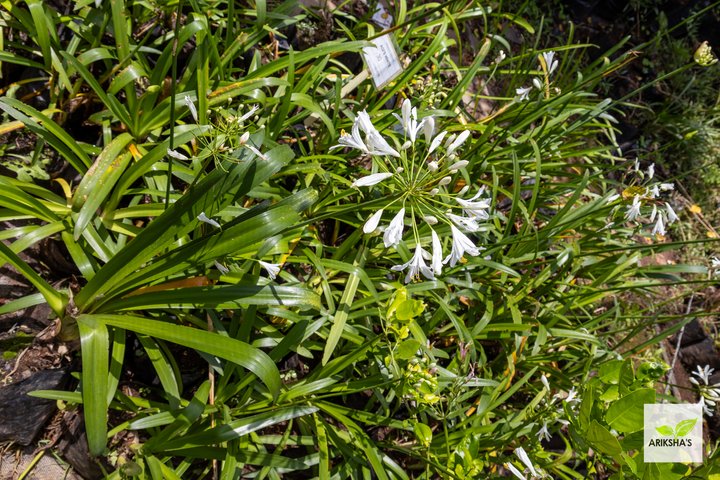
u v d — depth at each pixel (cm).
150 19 94
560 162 117
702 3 196
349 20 121
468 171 99
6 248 57
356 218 87
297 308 79
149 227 62
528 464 68
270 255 77
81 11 85
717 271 96
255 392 76
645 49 188
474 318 100
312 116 90
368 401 87
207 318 77
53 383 71
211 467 74
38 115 68
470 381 79
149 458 65
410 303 64
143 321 64
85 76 72
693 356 142
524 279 90
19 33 87
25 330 74
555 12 184
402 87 96
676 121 175
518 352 92
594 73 103
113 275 64
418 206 60
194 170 74
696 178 175
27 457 71
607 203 96
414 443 85
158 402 76
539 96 102
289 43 109
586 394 59
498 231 102
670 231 164
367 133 58
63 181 75
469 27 153
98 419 56
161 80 80
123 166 70
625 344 126
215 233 62
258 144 65
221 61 86
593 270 106
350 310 81
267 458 70
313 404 75
